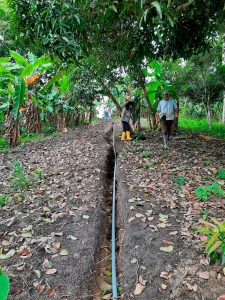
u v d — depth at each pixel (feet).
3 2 22.41
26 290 6.38
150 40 12.41
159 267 6.99
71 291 6.44
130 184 13.35
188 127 35.78
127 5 8.15
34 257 7.61
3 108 23.76
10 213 10.18
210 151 19.56
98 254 8.48
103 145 24.32
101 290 7.27
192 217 9.38
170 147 21.53
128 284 6.64
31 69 21.36
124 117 26.94
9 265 7.20
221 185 12.05
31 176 14.52
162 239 8.22
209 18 12.79
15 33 10.23
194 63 28.86
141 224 9.26
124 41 12.43
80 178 14.39
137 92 31.40
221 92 31.86
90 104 40.19
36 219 9.74
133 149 21.40
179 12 9.46
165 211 10.12
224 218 9.02
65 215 10.19
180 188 12.21
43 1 8.26
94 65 19.51
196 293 5.95
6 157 19.16
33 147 23.24
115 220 11.48
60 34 8.36
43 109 33.68
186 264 6.94
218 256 6.86
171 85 28.96
